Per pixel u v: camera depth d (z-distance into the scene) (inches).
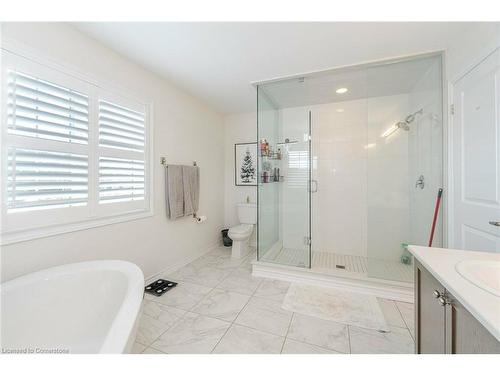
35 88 53.4
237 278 93.5
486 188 54.0
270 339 56.9
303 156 111.0
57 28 57.6
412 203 96.4
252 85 100.3
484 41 54.4
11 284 45.2
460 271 32.5
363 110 111.7
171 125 99.6
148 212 87.0
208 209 129.6
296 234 111.9
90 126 65.6
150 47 70.9
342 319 65.1
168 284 86.7
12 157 49.3
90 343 49.6
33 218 52.7
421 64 80.4
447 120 71.4
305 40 67.2
